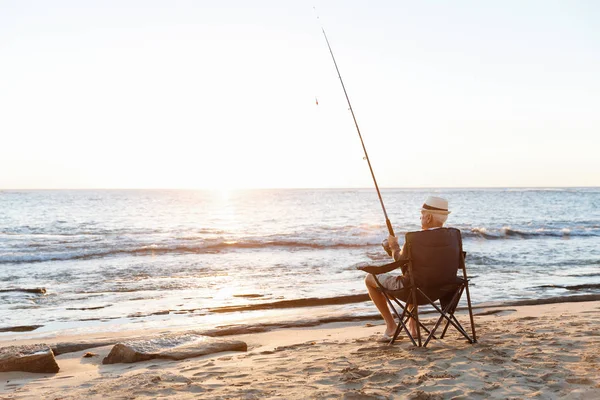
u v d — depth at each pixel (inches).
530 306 332.2
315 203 3100.4
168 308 374.3
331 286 461.7
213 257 700.7
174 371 186.1
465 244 840.9
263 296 416.2
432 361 173.8
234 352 226.4
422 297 194.5
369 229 1183.6
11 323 331.3
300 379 163.8
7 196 4047.7
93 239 982.4
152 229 1270.9
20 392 175.5
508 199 3329.2
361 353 192.7
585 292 405.7
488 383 149.6
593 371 156.9
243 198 4151.1
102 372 204.2
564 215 1819.6
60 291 454.6
